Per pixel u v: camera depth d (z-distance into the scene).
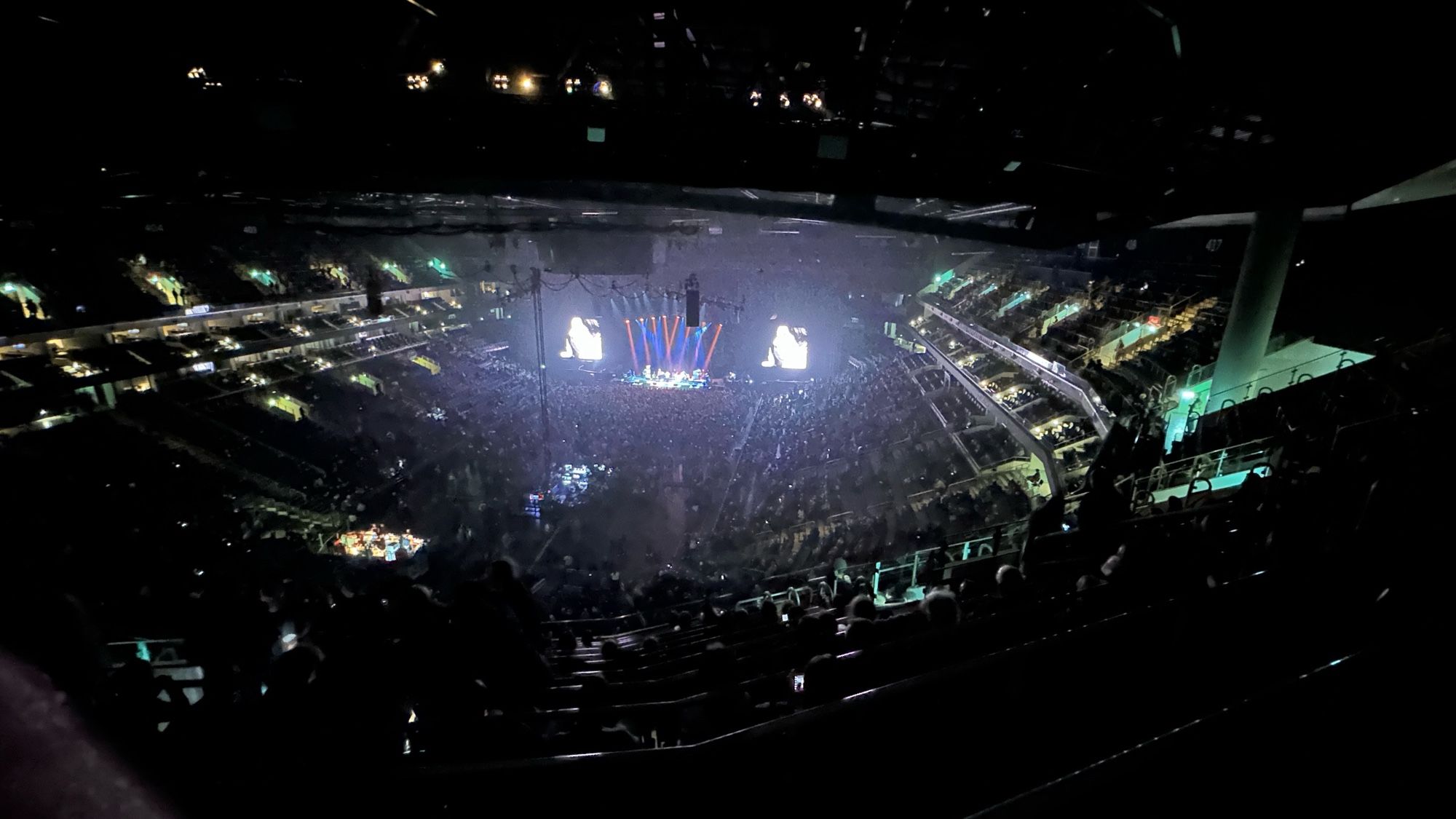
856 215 8.11
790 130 7.31
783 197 15.34
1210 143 9.77
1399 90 7.86
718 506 24.52
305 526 18.69
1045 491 15.79
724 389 42.97
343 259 33.19
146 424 19.30
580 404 37.31
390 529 19.17
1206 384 15.66
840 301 39.53
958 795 2.79
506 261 39.03
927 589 9.87
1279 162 8.38
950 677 2.75
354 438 24.23
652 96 7.37
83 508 13.39
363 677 4.07
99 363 19.45
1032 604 4.67
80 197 6.81
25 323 18.02
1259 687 3.10
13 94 6.19
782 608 9.61
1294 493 6.50
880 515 18.22
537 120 7.18
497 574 6.20
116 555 9.80
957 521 15.70
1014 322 26.95
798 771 2.80
